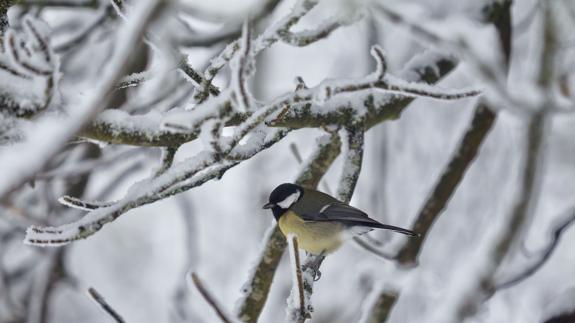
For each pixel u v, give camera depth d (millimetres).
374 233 13391
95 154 13016
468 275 7812
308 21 12227
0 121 4977
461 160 10289
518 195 7922
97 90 3383
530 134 7922
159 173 6457
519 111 7938
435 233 13703
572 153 15117
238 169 17297
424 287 10500
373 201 13680
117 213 6246
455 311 7625
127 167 13469
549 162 15055
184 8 9203
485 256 7852
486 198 13695
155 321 16953
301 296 5695
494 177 13695
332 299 14766
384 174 13367
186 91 11133
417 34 8070
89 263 17453
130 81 6551
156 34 6383
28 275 14609
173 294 13344
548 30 7863
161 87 11547
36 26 4734
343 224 9711
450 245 13531
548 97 7887
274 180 16797
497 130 13984
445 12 9688
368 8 7797
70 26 13672
